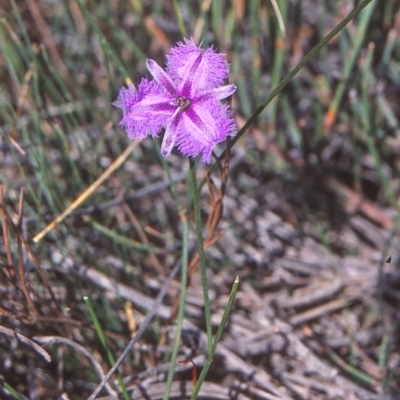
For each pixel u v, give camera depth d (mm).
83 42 541
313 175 515
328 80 513
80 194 470
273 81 495
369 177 528
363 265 489
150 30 537
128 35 570
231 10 495
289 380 443
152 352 440
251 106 541
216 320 459
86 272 450
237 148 516
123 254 468
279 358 450
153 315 434
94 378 430
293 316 471
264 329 457
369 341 465
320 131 505
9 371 431
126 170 507
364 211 511
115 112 509
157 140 437
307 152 519
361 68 499
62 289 442
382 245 500
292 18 539
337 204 514
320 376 445
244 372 437
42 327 425
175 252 482
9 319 422
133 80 530
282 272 487
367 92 478
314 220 497
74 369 432
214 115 350
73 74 508
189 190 448
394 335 464
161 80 356
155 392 420
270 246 497
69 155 464
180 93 355
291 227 506
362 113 501
